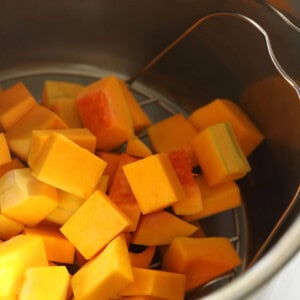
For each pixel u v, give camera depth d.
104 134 0.30
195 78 0.34
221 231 0.31
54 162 0.26
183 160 0.29
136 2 0.31
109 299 0.26
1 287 0.24
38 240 0.25
